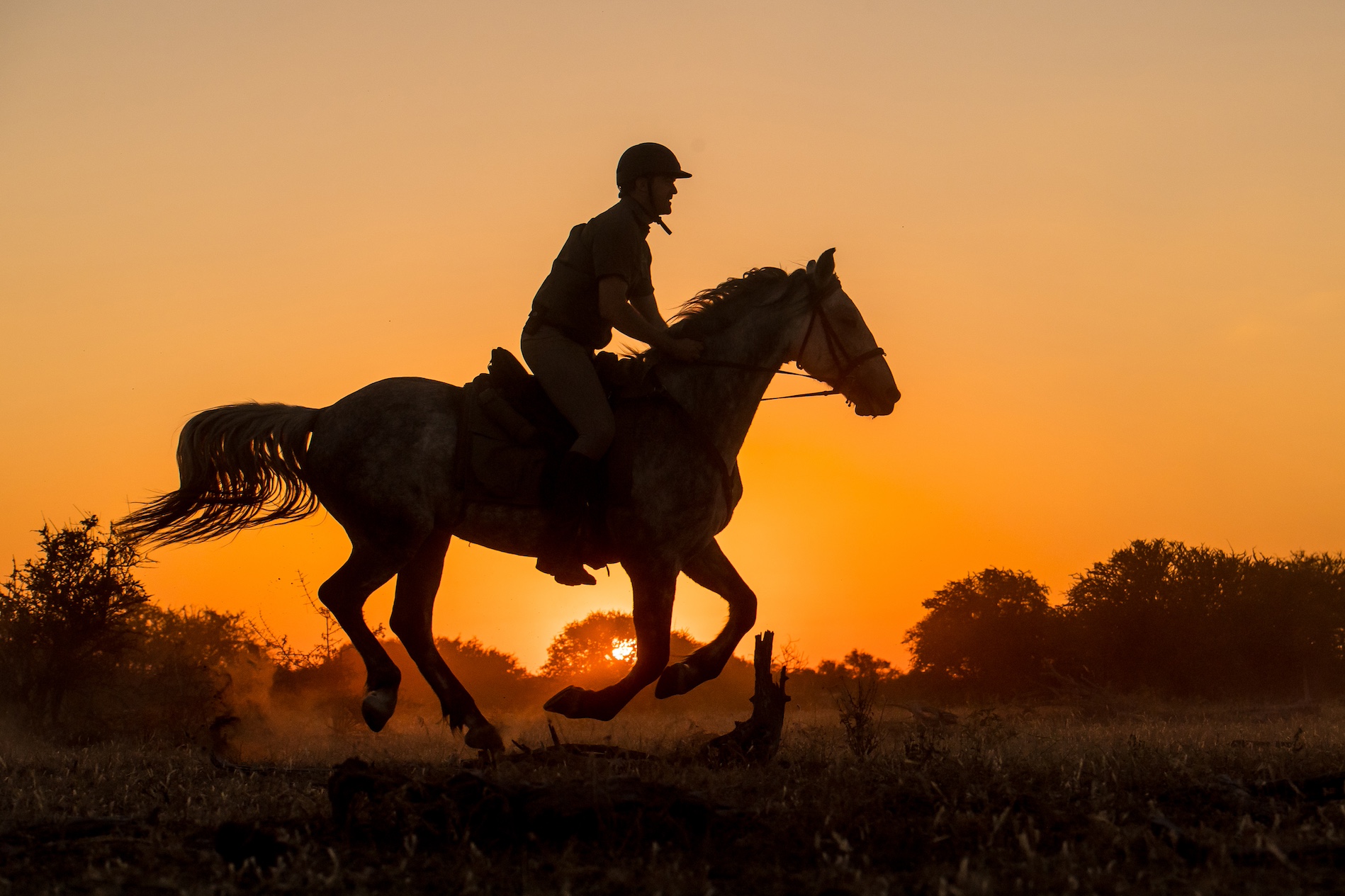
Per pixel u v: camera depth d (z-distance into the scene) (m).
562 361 6.37
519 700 23.98
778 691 6.00
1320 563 30.44
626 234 6.46
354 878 3.24
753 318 6.79
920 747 5.27
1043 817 3.87
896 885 3.11
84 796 4.97
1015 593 35.84
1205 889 2.93
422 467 6.39
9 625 12.71
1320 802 4.21
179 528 6.89
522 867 3.35
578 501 6.15
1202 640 29.56
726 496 6.56
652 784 3.90
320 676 14.53
